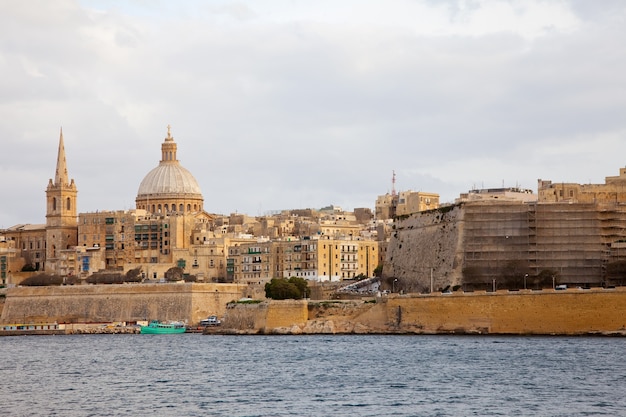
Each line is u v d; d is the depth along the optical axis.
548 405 168.50
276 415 161.50
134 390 190.25
